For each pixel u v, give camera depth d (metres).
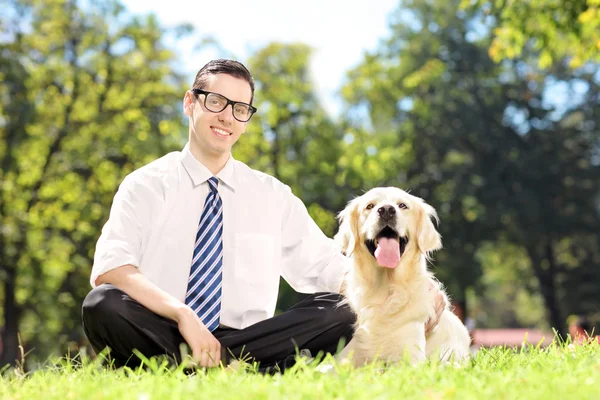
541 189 28.47
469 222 27.38
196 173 4.14
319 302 3.93
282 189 4.45
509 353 4.18
